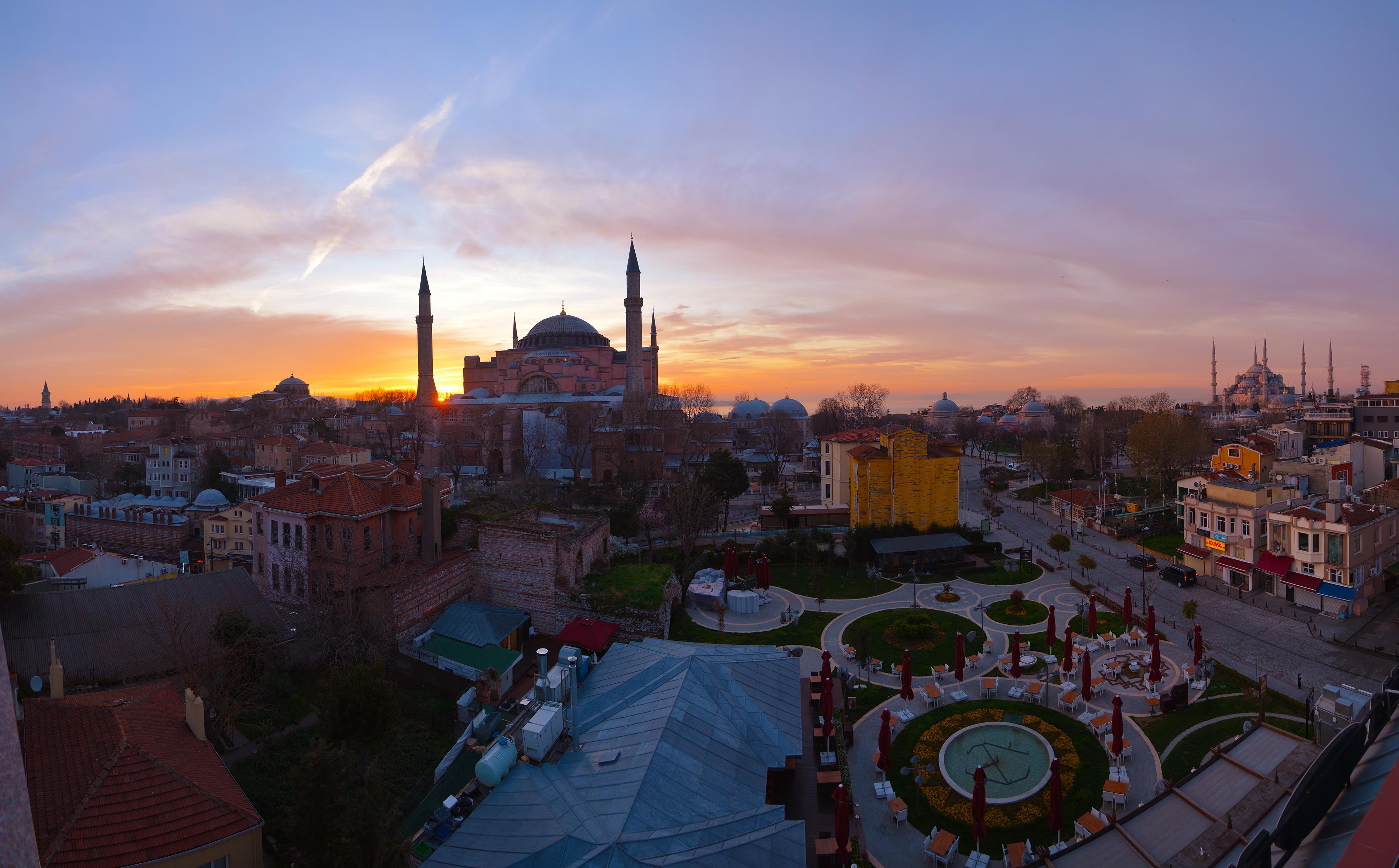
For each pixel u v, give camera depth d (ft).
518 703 131.44
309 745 124.36
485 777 98.73
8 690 19.65
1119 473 444.14
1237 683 155.94
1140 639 179.01
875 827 118.01
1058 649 177.78
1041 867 99.96
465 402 518.37
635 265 478.59
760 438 596.70
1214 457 294.25
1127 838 102.37
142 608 151.74
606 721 114.21
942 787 126.00
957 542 249.34
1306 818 46.06
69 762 85.35
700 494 265.95
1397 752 49.14
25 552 280.92
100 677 138.00
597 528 217.15
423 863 85.71
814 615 206.49
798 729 116.78
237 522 270.67
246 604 161.27
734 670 129.18
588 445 408.05
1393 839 34.55
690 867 80.38
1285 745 117.80
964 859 111.04
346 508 174.19
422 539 195.31
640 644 142.72
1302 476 261.03
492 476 430.61
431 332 521.65
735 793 98.07
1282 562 211.20
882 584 234.38
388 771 122.01
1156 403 524.11
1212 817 103.50
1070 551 272.51
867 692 159.53
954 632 191.31
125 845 75.77
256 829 82.99
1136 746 133.69
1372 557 203.21
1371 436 380.17
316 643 150.51
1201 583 228.84
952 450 277.64
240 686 134.10
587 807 91.40
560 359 514.27
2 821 17.34
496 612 177.88
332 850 78.02
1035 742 137.69
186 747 94.38
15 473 417.08
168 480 388.98
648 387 570.05
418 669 158.30
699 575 226.58
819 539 277.44
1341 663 166.40
